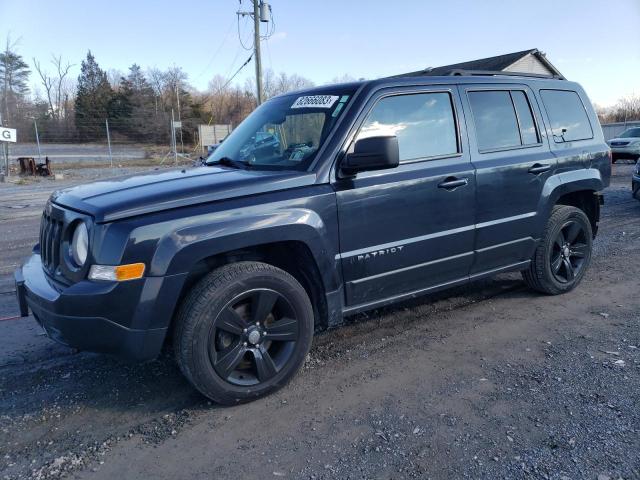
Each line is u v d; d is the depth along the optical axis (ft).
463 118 13.66
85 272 9.56
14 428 9.96
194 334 9.86
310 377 11.71
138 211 9.61
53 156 123.03
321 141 11.70
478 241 13.87
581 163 16.49
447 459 8.59
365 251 11.84
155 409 10.56
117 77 283.59
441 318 15.06
